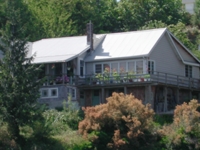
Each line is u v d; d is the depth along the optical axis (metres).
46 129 50.06
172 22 97.25
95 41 66.69
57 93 59.94
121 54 62.62
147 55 60.69
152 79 59.53
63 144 49.16
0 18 73.38
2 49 50.59
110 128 50.12
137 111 50.16
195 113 51.81
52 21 83.06
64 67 62.22
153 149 49.75
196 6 109.62
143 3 96.81
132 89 60.66
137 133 48.91
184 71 69.25
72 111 55.34
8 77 49.53
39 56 63.38
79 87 61.81
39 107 50.56
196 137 51.22
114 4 98.75
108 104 50.41
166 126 53.41
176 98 64.00
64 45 66.31
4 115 48.69
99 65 63.97
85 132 49.53
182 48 69.12
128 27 95.19
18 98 49.03
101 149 48.94
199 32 97.25
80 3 89.38
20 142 49.09
